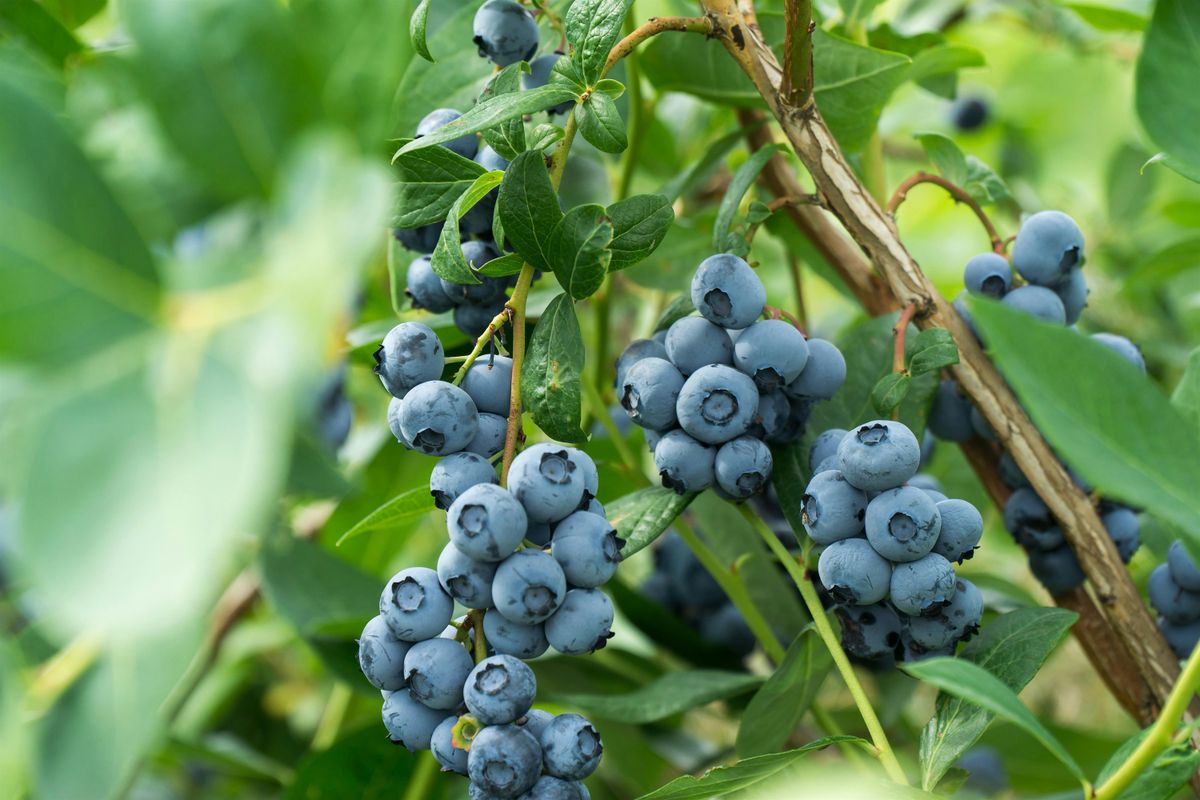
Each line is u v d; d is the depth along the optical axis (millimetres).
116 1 733
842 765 964
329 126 726
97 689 735
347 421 820
